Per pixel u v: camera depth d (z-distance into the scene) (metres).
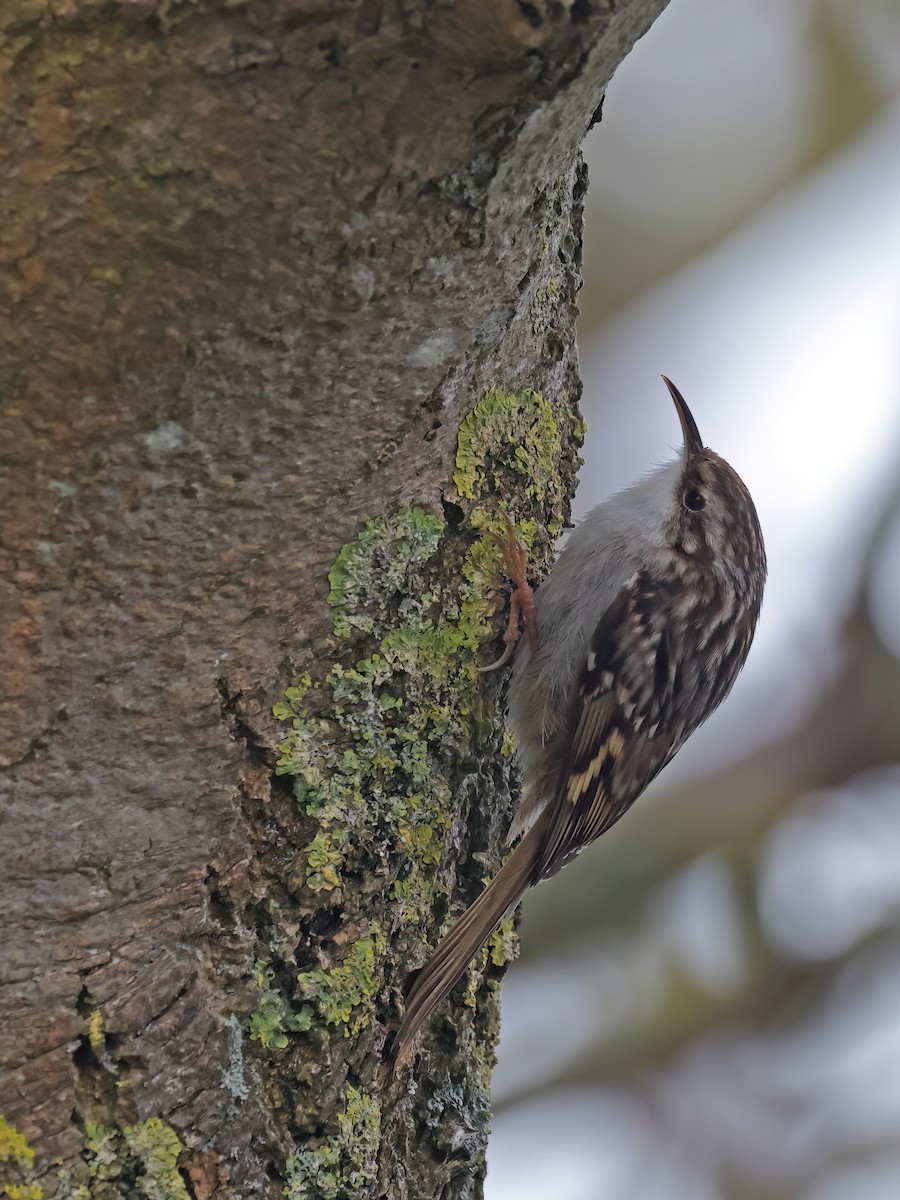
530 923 8.98
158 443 3.61
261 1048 4.23
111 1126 4.01
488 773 5.33
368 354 3.75
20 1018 3.94
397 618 4.56
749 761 9.84
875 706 9.73
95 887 4.00
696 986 9.35
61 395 3.46
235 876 4.21
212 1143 4.12
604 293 9.96
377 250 3.50
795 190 9.89
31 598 3.71
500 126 3.39
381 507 4.30
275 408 3.69
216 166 3.23
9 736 3.82
